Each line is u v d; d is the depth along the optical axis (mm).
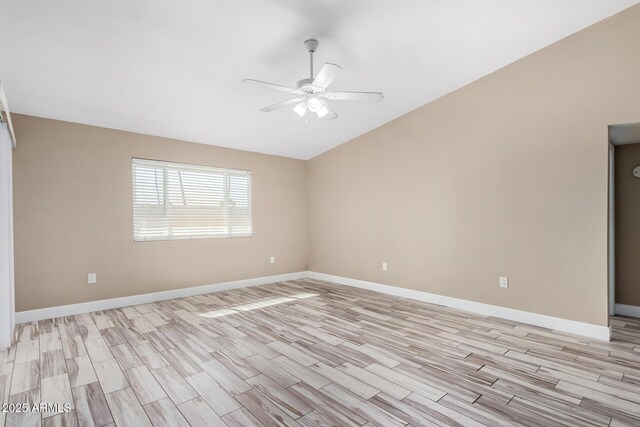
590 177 2988
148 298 4336
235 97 3688
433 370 2375
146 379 2271
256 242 5480
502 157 3545
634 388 2111
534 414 1843
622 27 2816
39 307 3602
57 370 2410
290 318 3625
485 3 2557
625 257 3643
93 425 1779
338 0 2404
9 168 2951
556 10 2713
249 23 2582
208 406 1944
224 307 4090
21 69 2846
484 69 3549
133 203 4262
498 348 2754
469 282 3842
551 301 3219
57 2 2225
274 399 2014
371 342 2908
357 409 1901
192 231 4793
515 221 3457
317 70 3322
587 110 3000
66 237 3773
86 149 3928
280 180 5820
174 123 4184
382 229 4836
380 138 4836
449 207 4020
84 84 3166
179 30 2596
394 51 3115
